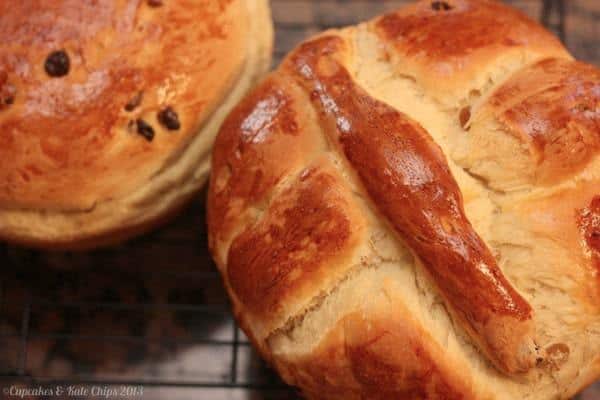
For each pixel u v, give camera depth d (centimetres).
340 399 49
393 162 48
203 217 61
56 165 53
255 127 51
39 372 58
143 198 55
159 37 54
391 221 47
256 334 50
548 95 49
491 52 51
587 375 48
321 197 48
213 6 55
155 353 58
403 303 47
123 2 54
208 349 59
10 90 53
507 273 48
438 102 50
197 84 54
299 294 48
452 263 46
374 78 52
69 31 54
